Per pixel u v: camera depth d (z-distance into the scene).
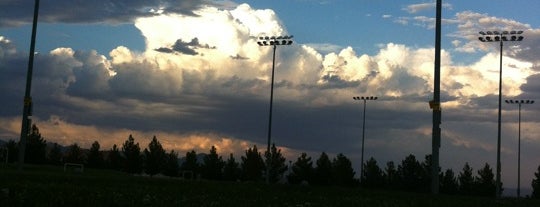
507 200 34.19
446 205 24.86
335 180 110.75
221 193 24.73
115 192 20.83
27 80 45.66
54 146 114.31
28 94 45.50
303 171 110.88
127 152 112.12
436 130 32.97
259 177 113.75
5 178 27.41
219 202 19.02
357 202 23.23
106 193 19.94
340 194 29.41
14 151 104.94
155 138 114.25
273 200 21.61
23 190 18.59
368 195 29.33
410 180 110.69
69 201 16.05
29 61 46.06
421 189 109.19
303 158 111.62
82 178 32.81
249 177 113.69
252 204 19.08
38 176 31.62
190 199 19.66
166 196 20.48
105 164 115.06
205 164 115.75
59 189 20.66
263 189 30.77
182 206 16.95
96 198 17.42
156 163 112.94
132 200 17.59
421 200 26.91
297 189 32.31
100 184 27.81
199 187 29.47
